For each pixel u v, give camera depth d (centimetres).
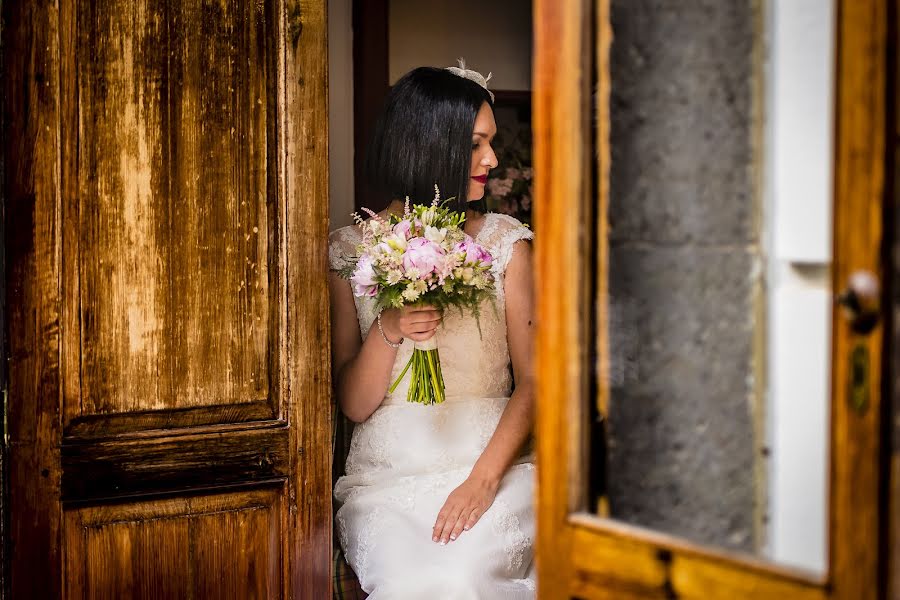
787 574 116
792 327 122
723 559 122
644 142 135
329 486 227
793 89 122
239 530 221
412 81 259
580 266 135
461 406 246
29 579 204
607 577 133
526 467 245
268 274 221
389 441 245
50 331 203
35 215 201
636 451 136
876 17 104
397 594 210
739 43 128
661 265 135
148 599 214
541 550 141
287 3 217
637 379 136
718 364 129
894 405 107
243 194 217
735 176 128
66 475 206
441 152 253
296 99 219
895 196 105
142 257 211
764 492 124
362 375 243
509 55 384
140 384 212
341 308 259
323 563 228
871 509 107
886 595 107
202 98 213
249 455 220
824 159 117
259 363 221
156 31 208
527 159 400
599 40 135
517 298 250
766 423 125
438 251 222
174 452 214
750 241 127
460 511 223
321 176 222
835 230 109
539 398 140
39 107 200
